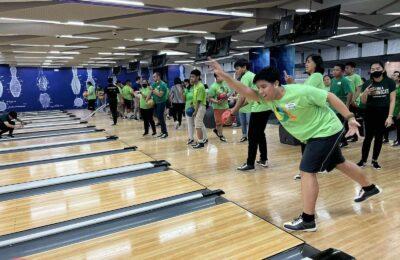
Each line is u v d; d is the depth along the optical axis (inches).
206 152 224.5
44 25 322.3
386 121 159.2
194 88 240.1
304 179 101.0
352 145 228.8
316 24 257.1
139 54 655.1
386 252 88.8
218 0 240.1
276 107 99.5
